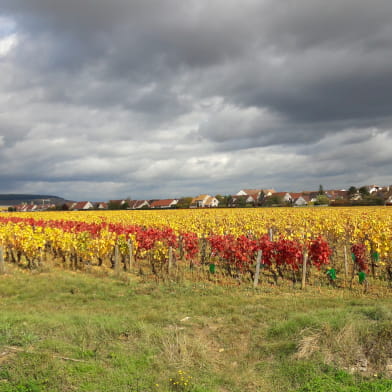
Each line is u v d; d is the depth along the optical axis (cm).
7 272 1722
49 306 1173
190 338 830
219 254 1705
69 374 621
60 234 2039
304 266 1396
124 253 1794
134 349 748
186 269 1744
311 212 4550
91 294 1323
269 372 664
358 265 1512
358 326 727
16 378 603
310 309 1067
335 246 2230
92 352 717
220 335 866
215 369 689
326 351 676
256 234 2395
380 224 2323
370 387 566
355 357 648
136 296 1287
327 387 575
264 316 997
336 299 1200
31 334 789
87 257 1819
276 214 4241
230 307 1107
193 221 3033
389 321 727
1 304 1203
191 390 590
